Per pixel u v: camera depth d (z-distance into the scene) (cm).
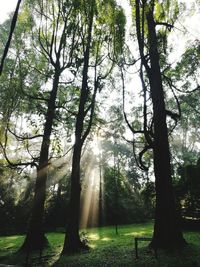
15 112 2006
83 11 1539
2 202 2873
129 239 1688
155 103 1430
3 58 705
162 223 1215
